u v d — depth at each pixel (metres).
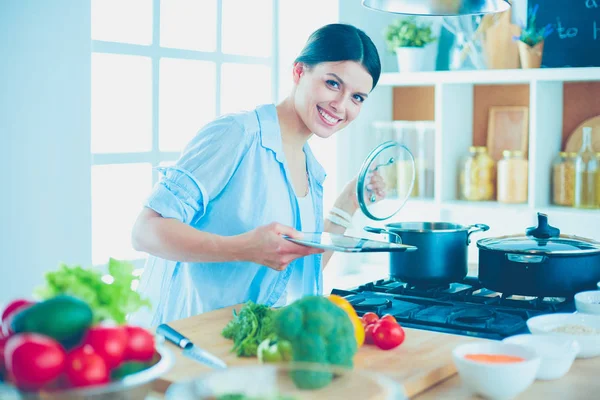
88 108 2.74
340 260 3.93
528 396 1.29
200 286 2.05
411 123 3.79
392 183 3.52
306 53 2.03
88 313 1.08
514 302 1.90
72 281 1.17
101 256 3.16
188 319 1.74
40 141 2.62
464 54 3.76
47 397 0.98
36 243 2.63
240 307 1.86
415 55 3.71
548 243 1.95
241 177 2.01
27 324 1.05
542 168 3.47
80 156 2.74
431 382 1.37
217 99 3.51
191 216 1.90
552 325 1.64
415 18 3.93
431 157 3.76
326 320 1.27
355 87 2.01
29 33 2.56
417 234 2.04
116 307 1.19
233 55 3.59
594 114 3.51
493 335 1.62
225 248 1.79
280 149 2.06
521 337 1.49
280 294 2.07
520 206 3.51
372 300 1.90
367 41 2.02
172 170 1.92
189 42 3.41
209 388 1.00
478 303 1.94
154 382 1.33
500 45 3.52
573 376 1.41
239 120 2.01
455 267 2.06
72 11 2.67
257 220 2.04
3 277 2.55
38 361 0.98
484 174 3.70
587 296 1.82
